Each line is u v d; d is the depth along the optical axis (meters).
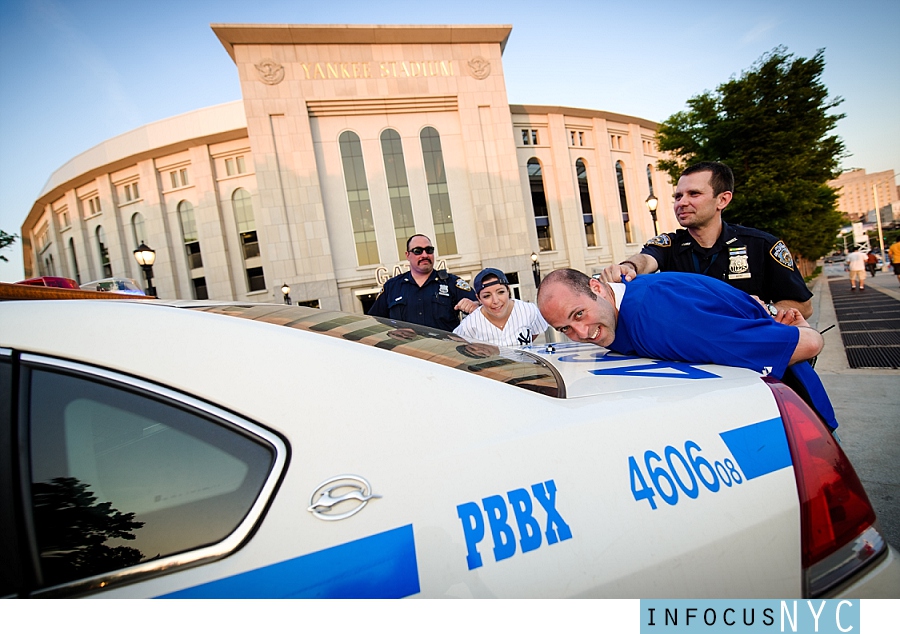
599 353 1.57
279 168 21.05
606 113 29.27
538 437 0.83
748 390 1.03
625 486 0.81
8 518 0.69
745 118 13.23
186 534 0.70
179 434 0.75
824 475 0.92
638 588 0.75
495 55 23.50
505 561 0.72
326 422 0.78
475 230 23.36
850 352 5.47
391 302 3.81
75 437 0.74
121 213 26.58
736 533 0.82
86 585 0.67
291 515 0.70
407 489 0.74
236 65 20.75
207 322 0.88
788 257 2.01
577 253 27.17
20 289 1.01
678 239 2.32
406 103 22.58
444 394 0.88
